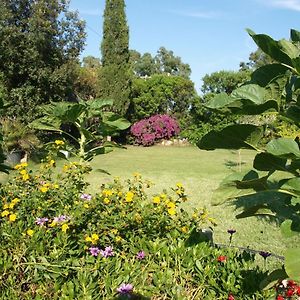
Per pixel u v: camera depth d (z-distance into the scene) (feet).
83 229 8.36
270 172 4.83
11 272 7.68
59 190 9.80
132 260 8.35
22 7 45.91
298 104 4.56
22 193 9.56
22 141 36.86
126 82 65.05
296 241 15.84
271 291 7.34
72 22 49.88
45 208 8.81
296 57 4.33
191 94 71.46
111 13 64.49
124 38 64.54
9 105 11.62
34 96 47.96
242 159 46.47
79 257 8.13
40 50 47.11
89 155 14.88
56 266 7.65
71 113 14.65
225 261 8.00
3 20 44.47
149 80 71.61
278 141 4.52
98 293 7.49
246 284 7.50
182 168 39.63
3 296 7.50
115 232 8.34
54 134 47.32
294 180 4.69
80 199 9.41
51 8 47.06
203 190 27.09
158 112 72.18
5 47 45.19
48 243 8.02
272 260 13.43
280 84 4.29
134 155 51.31
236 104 4.26
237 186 4.97
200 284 7.87
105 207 8.84
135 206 8.95
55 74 48.44
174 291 7.72
